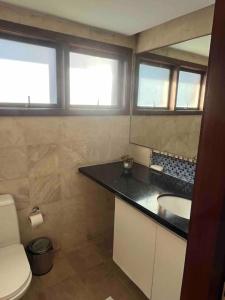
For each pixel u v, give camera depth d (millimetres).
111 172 2131
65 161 2131
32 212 2049
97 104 2281
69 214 2283
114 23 1896
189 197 1644
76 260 2223
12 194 1916
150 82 2168
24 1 1543
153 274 1551
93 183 2352
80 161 2223
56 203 2174
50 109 1950
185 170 1935
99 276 2031
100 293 1856
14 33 1729
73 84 2107
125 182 1896
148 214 1429
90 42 2027
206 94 570
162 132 2104
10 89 1836
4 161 1830
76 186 2256
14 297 1358
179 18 1830
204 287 643
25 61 1857
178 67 1868
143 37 2193
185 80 1812
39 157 1983
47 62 1955
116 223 1884
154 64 2104
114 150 2424
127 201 1606
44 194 2082
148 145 2287
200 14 1668
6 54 1771
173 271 1385
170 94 1963
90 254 2314
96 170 2178
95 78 2217
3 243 1774
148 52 2158
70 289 1885
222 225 566
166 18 1763
